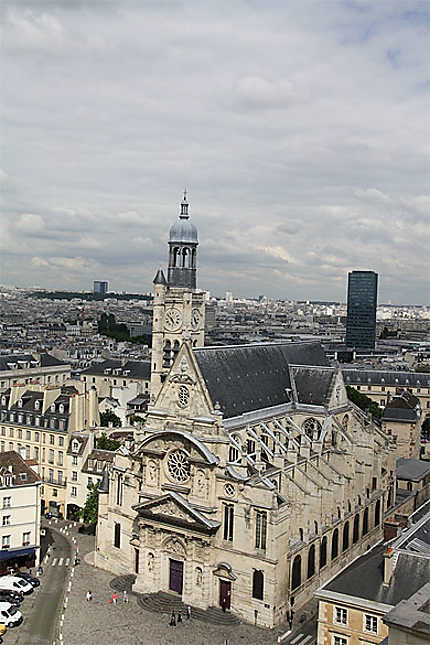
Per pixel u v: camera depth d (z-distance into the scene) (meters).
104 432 167.75
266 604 101.69
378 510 142.12
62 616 103.00
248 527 103.75
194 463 109.38
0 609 100.69
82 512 138.12
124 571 119.31
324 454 130.62
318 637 81.06
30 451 161.00
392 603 76.44
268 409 130.75
